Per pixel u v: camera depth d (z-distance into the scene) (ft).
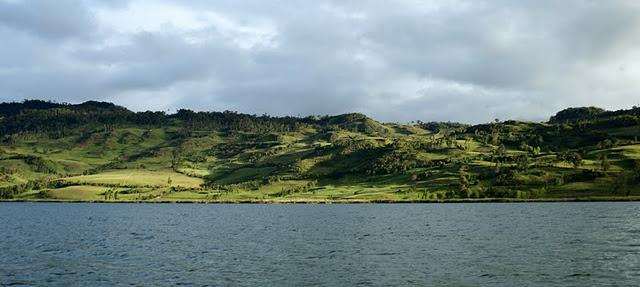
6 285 216.74
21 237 419.95
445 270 236.43
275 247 337.52
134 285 213.46
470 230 423.23
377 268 246.68
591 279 209.77
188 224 565.12
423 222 524.52
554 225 439.22
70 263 272.51
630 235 353.92
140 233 454.40
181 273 239.91
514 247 309.22
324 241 369.30
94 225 558.15
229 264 264.72
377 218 600.80
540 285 201.36
